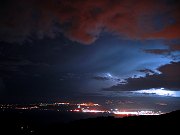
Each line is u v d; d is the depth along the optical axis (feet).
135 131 101.24
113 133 102.99
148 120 119.14
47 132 123.75
